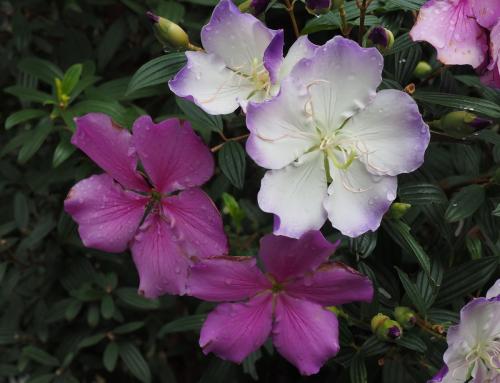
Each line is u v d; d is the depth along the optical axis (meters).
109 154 0.49
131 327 0.66
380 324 0.50
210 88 0.48
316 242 0.47
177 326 0.62
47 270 0.68
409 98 0.47
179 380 0.76
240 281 0.49
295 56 0.47
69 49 0.70
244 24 0.48
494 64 0.48
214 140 0.66
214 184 0.63
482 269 0.53
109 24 0.72
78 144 0.49
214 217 0.49
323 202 0.47
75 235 0.65
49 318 0.67
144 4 0.67
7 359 0.70
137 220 0.50
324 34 0.59
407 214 0.54
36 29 0.72
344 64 0.46
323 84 0.46
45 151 0.70
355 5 0.52
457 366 0.49
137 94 0.64
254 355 0.61
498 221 0.54
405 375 0.55
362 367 0.52
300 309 0.49
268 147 0.46
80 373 0.72
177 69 0.51
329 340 0.49
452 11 0.48
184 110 0.53
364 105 0.47
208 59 0.49
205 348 0.49
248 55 0.48
